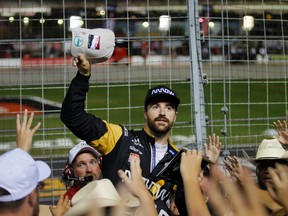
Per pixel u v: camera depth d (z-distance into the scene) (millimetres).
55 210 4316
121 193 3740
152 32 10727
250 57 11453
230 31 9695
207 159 4172
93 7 11578
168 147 5477
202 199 3268
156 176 4996
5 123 9430
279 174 3000
